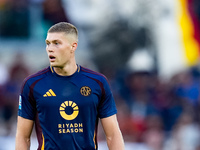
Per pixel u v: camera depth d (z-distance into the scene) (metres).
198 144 36.72
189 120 37.91
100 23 48.50
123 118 39.06
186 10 49.91
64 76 14.99
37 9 48.53
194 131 37.22
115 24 48.22
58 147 14.68
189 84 45.59
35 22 48.53
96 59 48.31
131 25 48.25
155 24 48.59
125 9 48.47
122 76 46.59
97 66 48.34
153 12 48.56
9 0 48.16
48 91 14.83
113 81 46.62
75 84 14.95
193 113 41.00
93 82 15.10
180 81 45.00
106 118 15.39
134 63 47.91
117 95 44.03
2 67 45.78
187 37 49.72
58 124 14.71
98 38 48.41
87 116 14.91
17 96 43.09
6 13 48.12
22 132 15.15
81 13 48.62
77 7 48.62
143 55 48.34
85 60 48.31
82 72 15.23
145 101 42.28
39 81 14.95
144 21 48.44
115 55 48.03
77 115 14.80
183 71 47.50
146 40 48.38
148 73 46.00
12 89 43.59
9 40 47.84
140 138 36.78
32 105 15.03
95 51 48.38
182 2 49.81
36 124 15.06
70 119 14.75
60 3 48.09
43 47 48.16
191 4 50.22
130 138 37.03
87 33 48.66
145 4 48.50
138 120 38.47
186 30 49.75
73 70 15.10
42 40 48.41
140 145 36.47
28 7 48.41
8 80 44.59
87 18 48.66
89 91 14.96
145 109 41.47
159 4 48.81
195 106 42.66
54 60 14.70
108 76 47.62
